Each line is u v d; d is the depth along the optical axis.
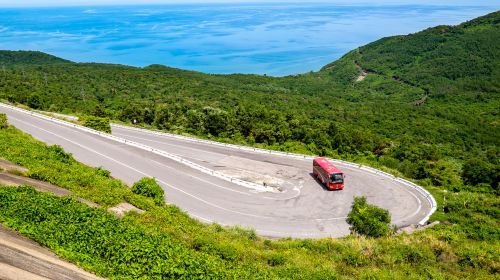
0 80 107.00
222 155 48.41
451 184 47.66
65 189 22.17
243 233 26.34
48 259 12.66
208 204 34.34
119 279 13.20
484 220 31.92
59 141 49.03
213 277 15.17
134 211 21.16
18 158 25.30
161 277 14.03
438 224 31.27
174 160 45.44
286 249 24.30
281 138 59.50
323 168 39.16
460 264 22.77
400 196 38.09
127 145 49.97
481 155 79.25
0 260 11.24
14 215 15.05
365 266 21.86
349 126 95.31
